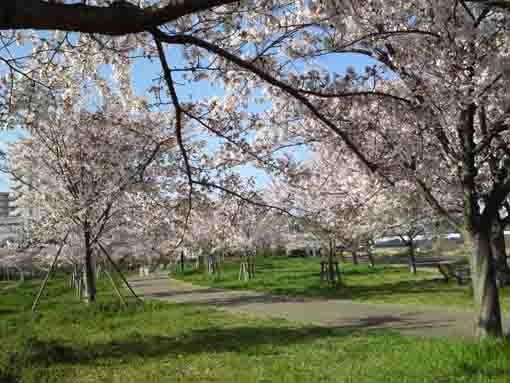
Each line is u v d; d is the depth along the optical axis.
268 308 15.11
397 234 25.31
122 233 21.20
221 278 31.17
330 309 14.23
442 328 10.15
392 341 8.36
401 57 7.21
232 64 6.16
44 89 6.68
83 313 13.74
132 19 3.13
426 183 8.38
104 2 5.79
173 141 10.34
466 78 7.08
